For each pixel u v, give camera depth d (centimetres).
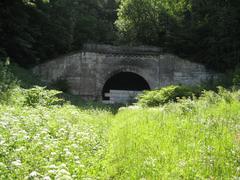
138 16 4853
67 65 3753
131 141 813
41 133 751
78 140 779
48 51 4009
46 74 3672
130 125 1102
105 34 5306
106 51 3862
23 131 706
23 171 509
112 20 6000
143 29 4822
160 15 4778
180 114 1191
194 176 554
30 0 3525
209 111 1199
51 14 4122
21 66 3506
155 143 754
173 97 2109
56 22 4028
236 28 3962
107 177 589
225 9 4109
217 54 3928
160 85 3884
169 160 629
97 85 3831
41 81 3397
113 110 2420
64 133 809
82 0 5553
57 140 736
